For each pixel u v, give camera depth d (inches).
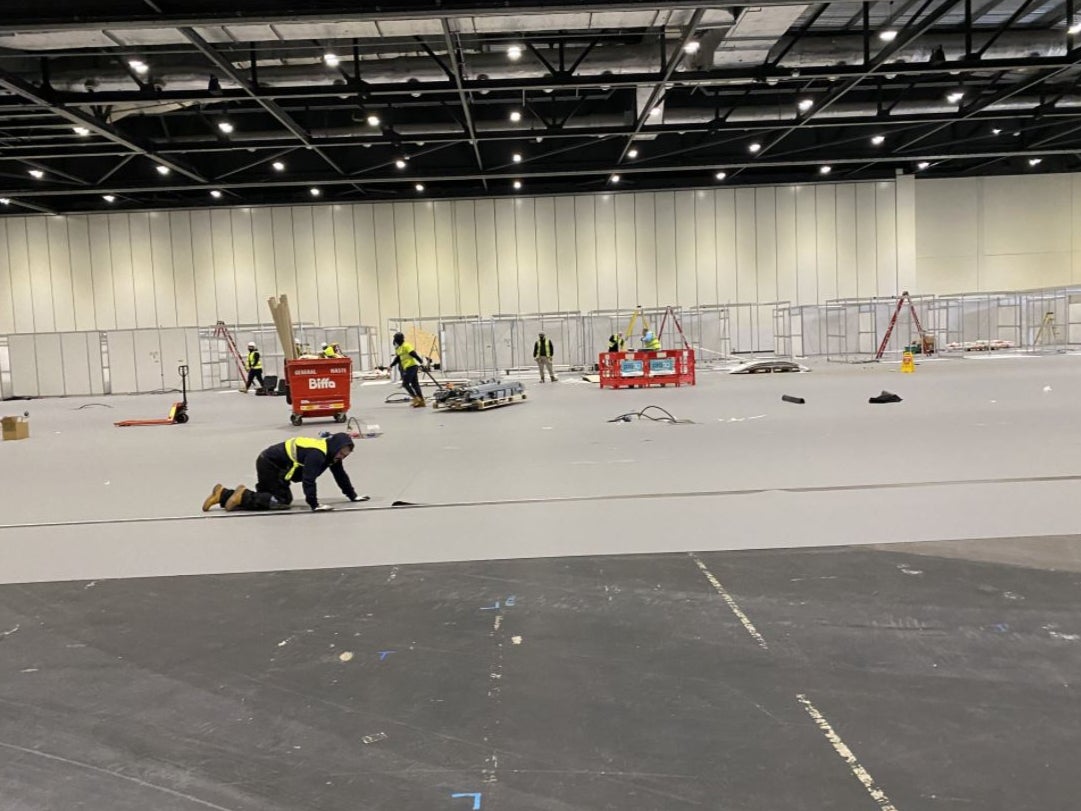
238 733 113.6
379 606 164.1
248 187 1161.4
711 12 633.6
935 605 152.6
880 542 195.9
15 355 1086.4
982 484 256.5
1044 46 784.3
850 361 1138.7
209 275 1315.2
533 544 206.5
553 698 120.8
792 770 98.8
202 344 1135.0
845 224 1327.5
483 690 124.4
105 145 964.0
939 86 984.9
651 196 1331.2
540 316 1240.2
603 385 823.1
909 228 1322.6
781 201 1327.5
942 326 1256.8
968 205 1343.5
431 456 371.2
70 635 153.6
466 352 1231.5
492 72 763.4
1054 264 1344.7
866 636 139.4
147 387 1108.5
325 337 1238.9
